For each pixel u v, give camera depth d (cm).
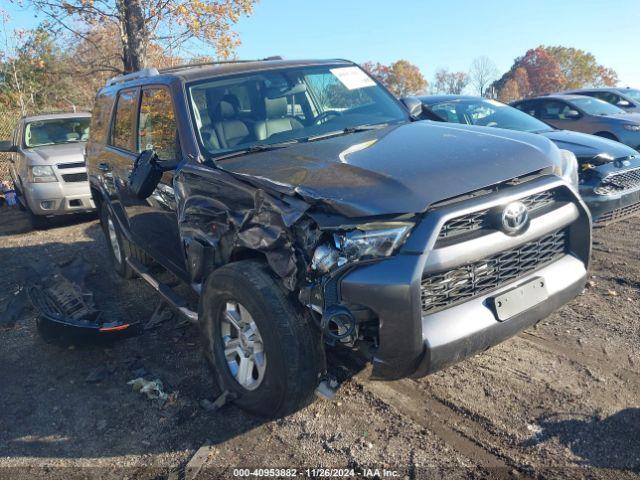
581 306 464
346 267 277
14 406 379
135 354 438
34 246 816
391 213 276
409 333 274
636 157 642
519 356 387
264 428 332
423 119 493
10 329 507
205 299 348
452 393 349
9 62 1888
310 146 377
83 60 1645
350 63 505
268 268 310
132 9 1255
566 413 322
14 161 1080
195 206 362
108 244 646
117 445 329
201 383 388
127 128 519
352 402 349
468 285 298
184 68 484
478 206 289
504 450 297
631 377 354
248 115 416
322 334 296
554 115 1168
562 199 339
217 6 1356
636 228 693
